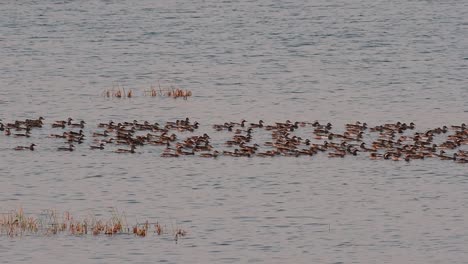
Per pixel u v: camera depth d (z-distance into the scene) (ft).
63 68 351.25
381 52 391.65
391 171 211.61
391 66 356.59
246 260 160.97
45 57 376.07
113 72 344.08
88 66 355.97
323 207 189.16
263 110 274.77
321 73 342.03
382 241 170.50
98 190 200.03
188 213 185.37
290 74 339.77
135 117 263.49
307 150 222.69
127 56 379.76
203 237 171.63
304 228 177.06
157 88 312.50
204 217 182.91
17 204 190.80
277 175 209.36
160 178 207.72
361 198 194.80
